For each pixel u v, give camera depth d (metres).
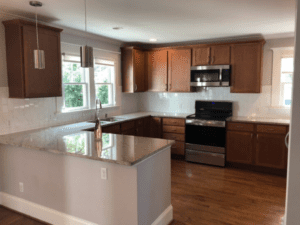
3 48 3.20
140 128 4.94
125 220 2.21
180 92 5.29
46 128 3.61
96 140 2.67
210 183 3.74
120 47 5.15
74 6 2.90
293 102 1.97
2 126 3.22
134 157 2.05
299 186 2.02
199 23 3.69
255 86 4.46
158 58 5.23
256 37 4.62
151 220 2.38
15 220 2.72
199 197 3.27
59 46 3.58
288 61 4.51
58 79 3.60
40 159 2.64
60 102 3.99
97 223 2.37
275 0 2.71
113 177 2.22
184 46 4.91
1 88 3.19
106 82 4.98
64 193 2.53
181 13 3.21
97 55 4.62
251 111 4.82
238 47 4.51
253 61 4.43
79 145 2.45
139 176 2.14
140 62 5.26
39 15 3.25
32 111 3.58
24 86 3.15
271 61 4.58
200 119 4.61
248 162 4.31
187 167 4.50
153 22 3.63
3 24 3.15
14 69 3.17
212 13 3.19
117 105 5.20
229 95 4.98
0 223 2.66
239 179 3.91
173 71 5.11
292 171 2.03
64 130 3.37
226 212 2.88
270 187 3.60
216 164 4.54
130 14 3.24
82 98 4.48
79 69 4.37
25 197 2.83
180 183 3.74
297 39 1.92
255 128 4.20
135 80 5.14
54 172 2.57
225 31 4.23
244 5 2.89
